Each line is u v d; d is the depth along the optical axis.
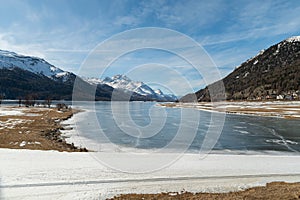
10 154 12.86
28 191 8.14
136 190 8.55
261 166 12.14
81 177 9.56
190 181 9.56
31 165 10.85
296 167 12.19
